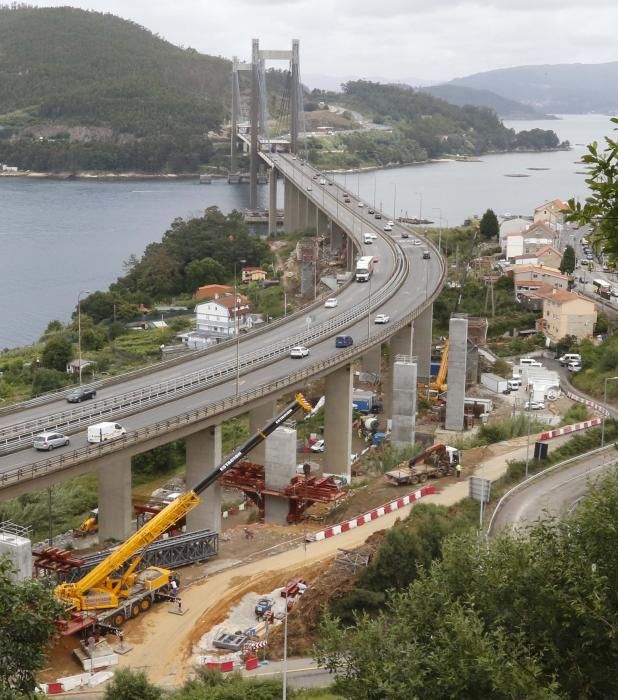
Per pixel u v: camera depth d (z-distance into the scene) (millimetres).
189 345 166000
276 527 88688
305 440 117625
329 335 117500
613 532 39406
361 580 69125
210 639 66062
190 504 72125
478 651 36594
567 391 136625
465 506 81688
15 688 39125
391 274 159125
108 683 58188
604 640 37250
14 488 68375
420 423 126688
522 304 176875
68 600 65562
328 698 54781
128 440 76500
